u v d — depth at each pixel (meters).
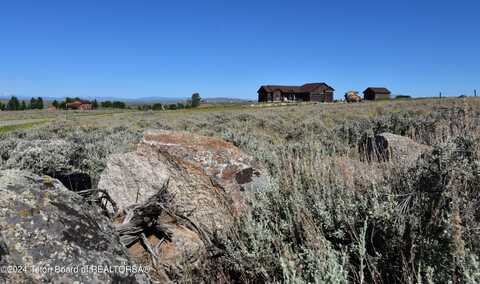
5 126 30.78
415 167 3.14
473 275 1.90
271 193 3.57
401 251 2.30
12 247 2.06
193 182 4.34
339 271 2.16
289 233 2.99
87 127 22.98
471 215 2.40
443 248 2.23
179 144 4.71
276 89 107.56
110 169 4.87
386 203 2.73
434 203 2.65
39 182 2.58
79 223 2.43
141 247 3.30
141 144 4.88
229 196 4.13
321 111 36.22
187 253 3.22
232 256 2.87
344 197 3.13
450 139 3.31
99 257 2.30
